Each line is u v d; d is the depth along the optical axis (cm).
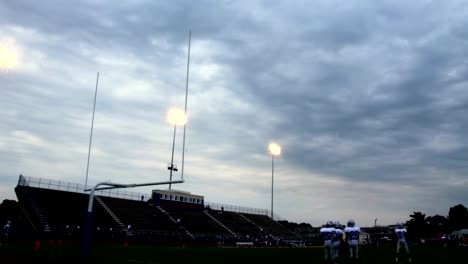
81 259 1769
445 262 2139
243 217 7256
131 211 5444
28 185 4953
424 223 10394
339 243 1970
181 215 6069
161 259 2188
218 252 3108
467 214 11375
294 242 5928
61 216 4522
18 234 3738
